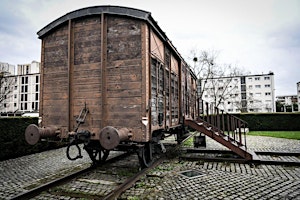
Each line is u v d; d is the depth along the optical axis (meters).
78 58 5.22
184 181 4.84
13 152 8.01
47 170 6.10
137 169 5.83
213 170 5.82
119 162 6.65
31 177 5.43
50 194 4.10
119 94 4.80
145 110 4.55
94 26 5.16
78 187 4.46
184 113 9.19
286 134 15.52
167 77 6.92
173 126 7.41
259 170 5.79
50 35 5.64
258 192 4.15
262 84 53.72
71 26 5.32
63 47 5.43
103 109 4.81
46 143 9.59
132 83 4.72
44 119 5.46
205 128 7.74
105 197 3.65
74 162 7.03
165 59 6.63
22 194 3.79
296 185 4.55
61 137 5.15
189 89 11.13
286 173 5.47
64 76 5.32
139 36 4.80
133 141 4.60
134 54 4.79
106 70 4.96
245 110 50.84
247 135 15.12
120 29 4.96
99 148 5.17
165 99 6.45
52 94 5.42
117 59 4.90
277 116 19.73
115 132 3.94
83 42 5.22
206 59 27.25
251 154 6.72
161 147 6.12
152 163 5.96
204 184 4.64
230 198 3.87
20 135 8.35
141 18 4.74
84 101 5.05
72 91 5.20
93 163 5.86
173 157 7.52
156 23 5.31
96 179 4.99
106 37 5.03
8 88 36.44
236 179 5.00
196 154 8.17
